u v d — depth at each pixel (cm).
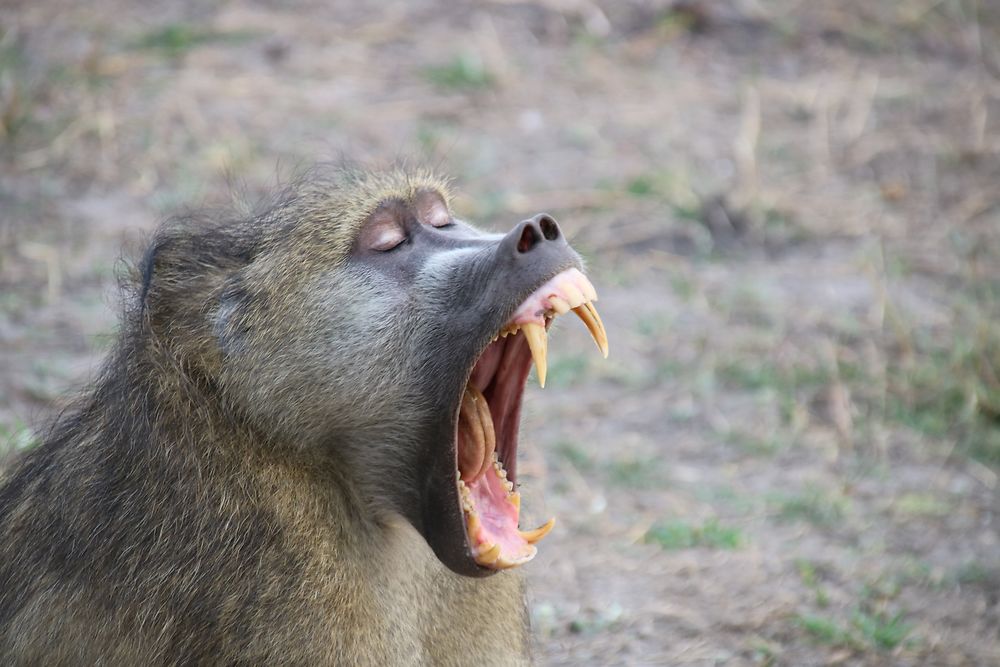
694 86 2389
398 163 1002
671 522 1375
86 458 886
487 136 2136
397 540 918
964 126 2330
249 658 823
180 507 844
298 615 830
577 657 1166
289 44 2325
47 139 1980
